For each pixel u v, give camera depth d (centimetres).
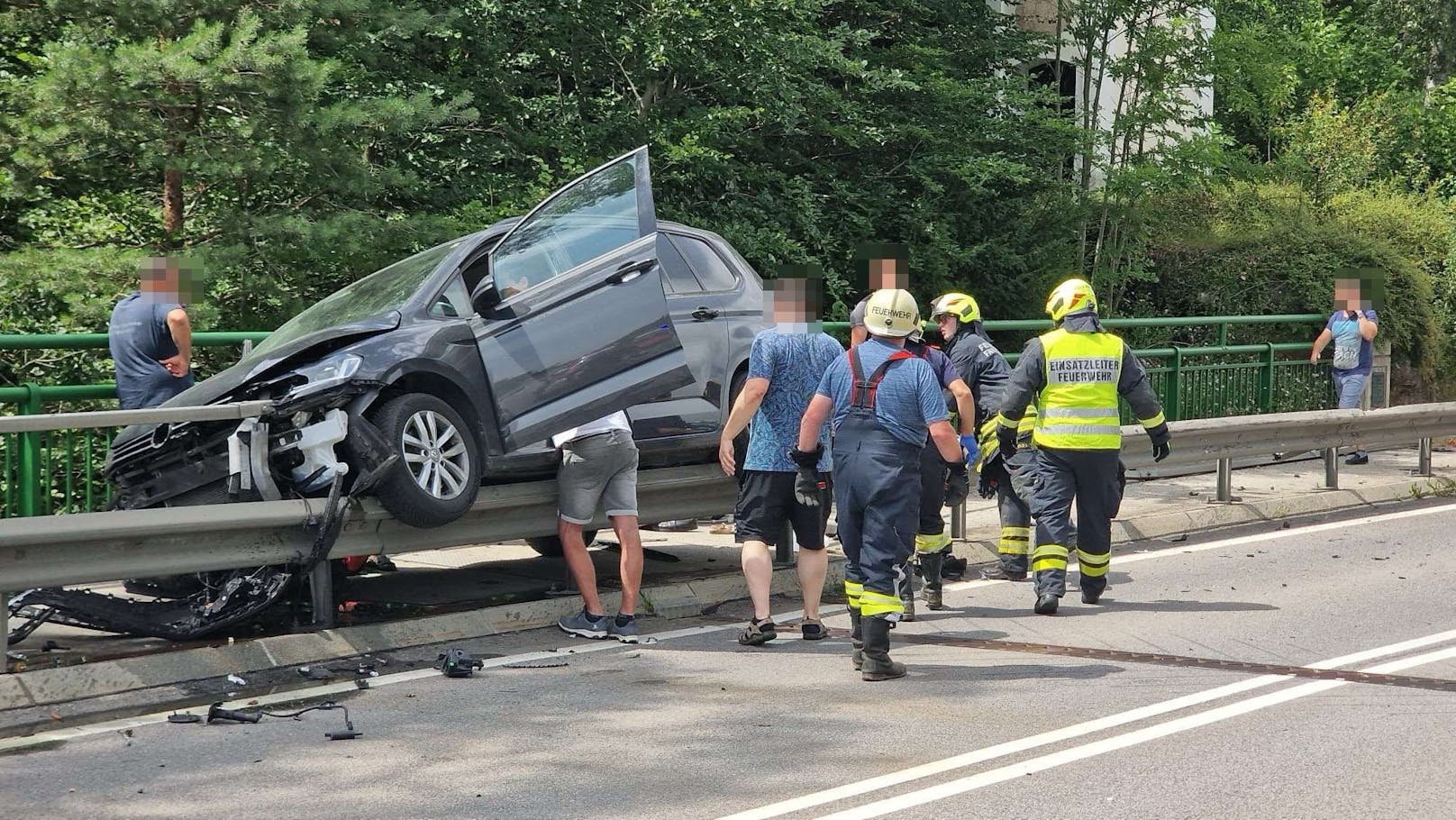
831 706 633
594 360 800
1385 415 1302
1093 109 1927
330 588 746
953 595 909
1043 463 850
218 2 1131
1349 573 962
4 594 629
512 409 783
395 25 1260
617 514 786
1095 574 862
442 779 528
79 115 1091
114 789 518
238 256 1130
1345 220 2056
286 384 739
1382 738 578
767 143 1708
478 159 1435
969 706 631
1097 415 845
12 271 1066
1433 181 2756
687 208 1540
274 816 488
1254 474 1430
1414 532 1141
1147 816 484
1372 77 3116
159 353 820
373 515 742
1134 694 651
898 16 1808
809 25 1614
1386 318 1817
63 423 641
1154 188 1895
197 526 670
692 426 902
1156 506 1202
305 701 644
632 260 821
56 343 820
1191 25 1902
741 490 771
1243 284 1884
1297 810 491
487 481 851
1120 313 1942
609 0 1477
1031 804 498
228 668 682
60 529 627
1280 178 2302
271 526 704
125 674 649
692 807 496
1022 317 1861
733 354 933
